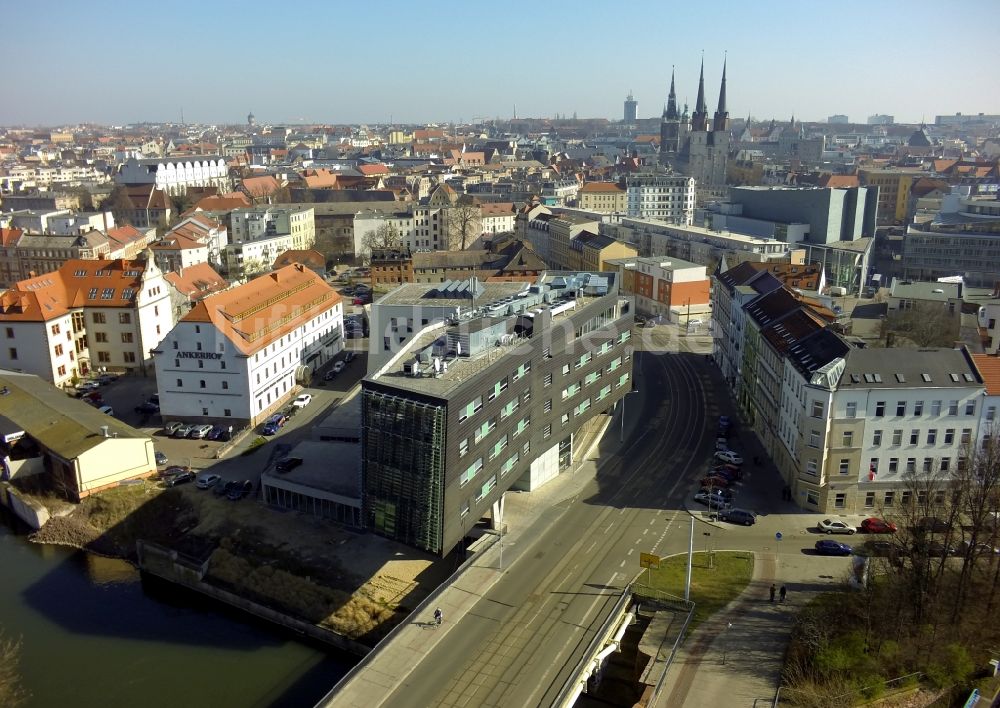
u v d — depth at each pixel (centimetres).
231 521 10281
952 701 6812
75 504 11044
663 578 8556
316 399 14388
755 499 10381
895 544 8369
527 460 9981
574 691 6981
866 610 7675
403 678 7012
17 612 9094
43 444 11438
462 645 7462
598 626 7750
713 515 9938
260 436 12700
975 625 7556
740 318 14175
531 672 7100
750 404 13188
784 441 10925
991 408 9638
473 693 6831
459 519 8225
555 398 10488
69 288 15538
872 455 9806
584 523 9781
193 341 12781
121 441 11262
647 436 12556
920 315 14388
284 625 8781
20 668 8112
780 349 11262
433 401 7688
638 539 9400
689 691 6912
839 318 14500
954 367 9769
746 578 8581
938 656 7169
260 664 8175
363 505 8581
